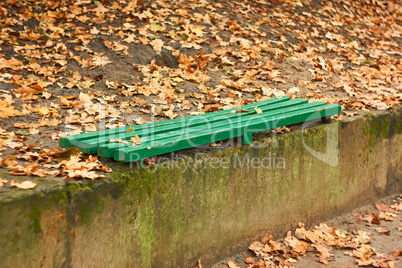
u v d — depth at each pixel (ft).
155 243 11.14
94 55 18.61
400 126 17.84
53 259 9.23
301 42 23.68
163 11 22.76
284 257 13.29
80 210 9.53
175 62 19.69
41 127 13.41
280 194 14.12
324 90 18.95
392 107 17.80
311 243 14.28
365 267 12.92
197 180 11.85
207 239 12.41
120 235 10.34
